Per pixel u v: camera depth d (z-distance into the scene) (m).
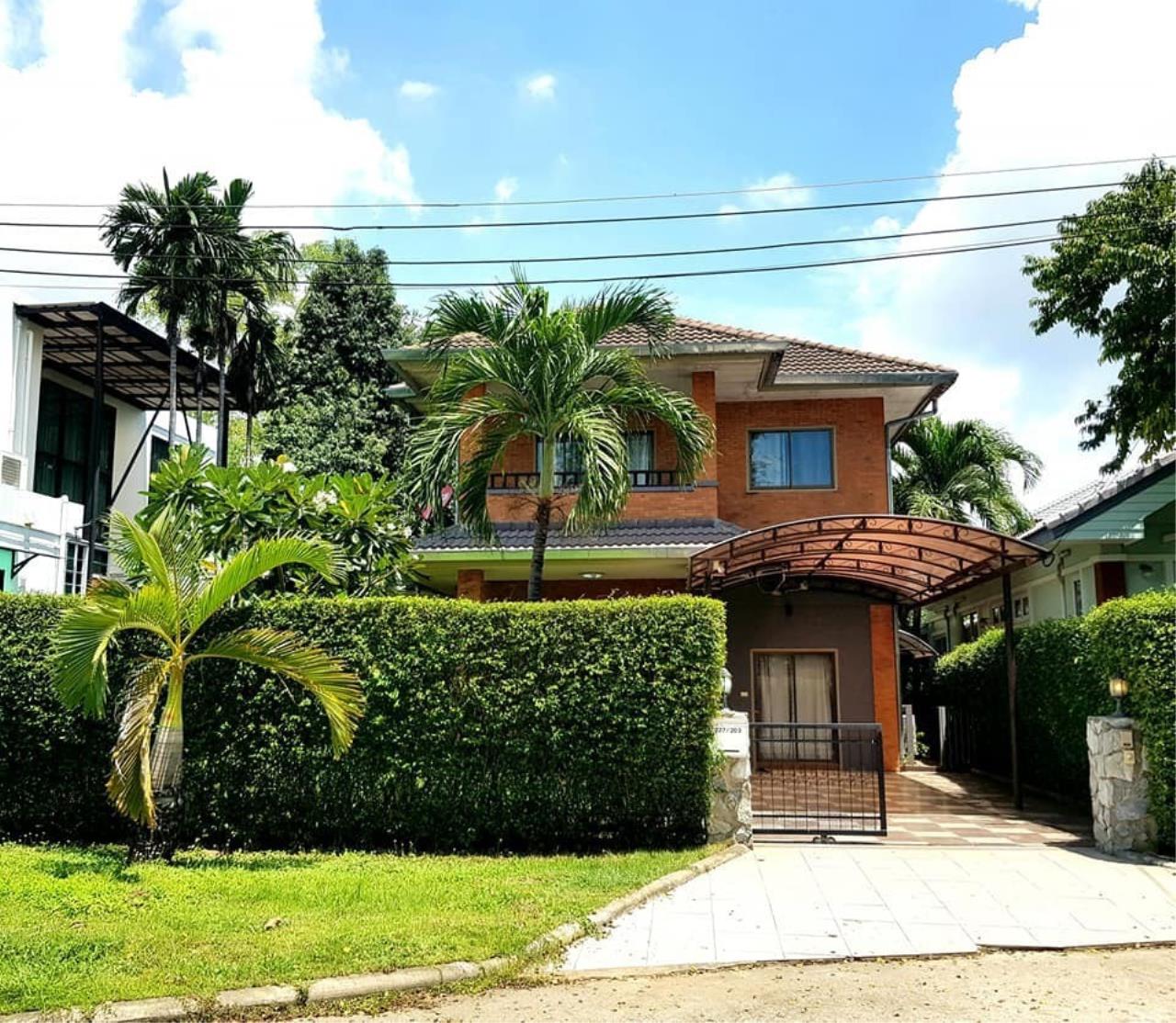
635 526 17.14
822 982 6.33
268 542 9.48
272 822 10.34
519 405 13.05
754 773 17.00
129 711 9.00
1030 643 15.39
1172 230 16.75
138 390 25.69
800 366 19.44
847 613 18.72
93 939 6.45
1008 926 7.53
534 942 6.76
